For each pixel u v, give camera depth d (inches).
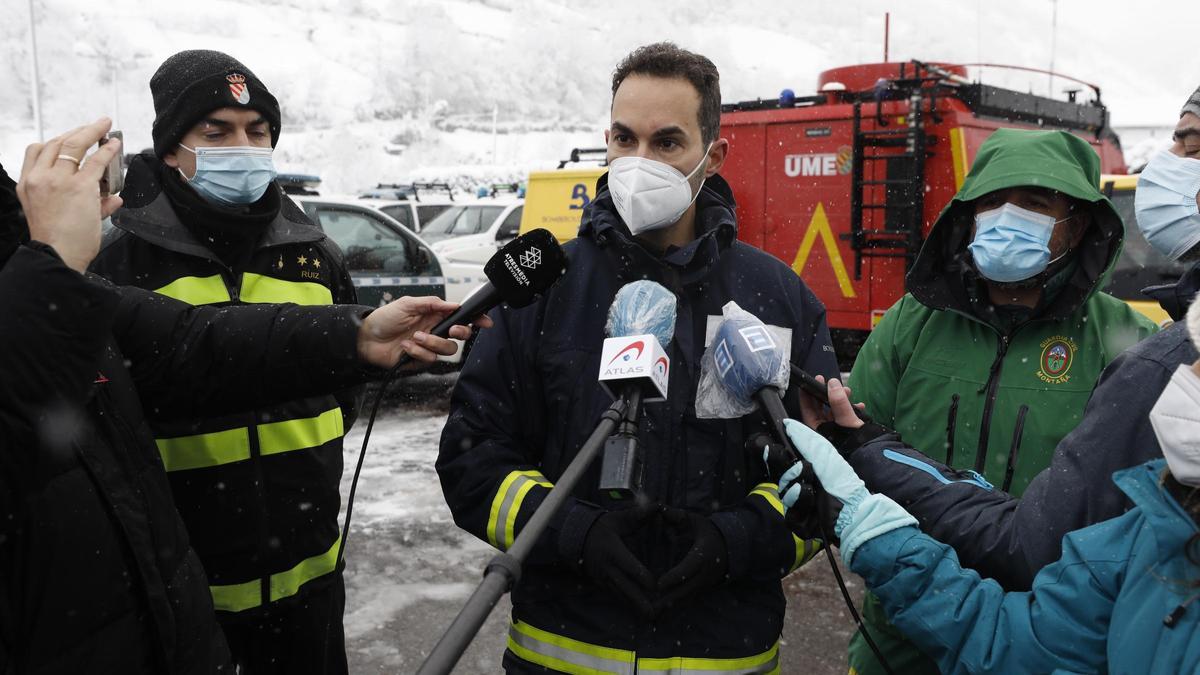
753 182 309.7
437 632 147.7
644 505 61.1
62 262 52.3
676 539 67.3
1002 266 82.4
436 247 454.6
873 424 69.1
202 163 89.7
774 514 67.3
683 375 70.1
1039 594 50.9
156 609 58.8
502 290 64.7
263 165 91.8
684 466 69.2
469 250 447.2
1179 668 43.0
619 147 72.7
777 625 72.4
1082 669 48.9
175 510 65.0
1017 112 301.0
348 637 145.4
